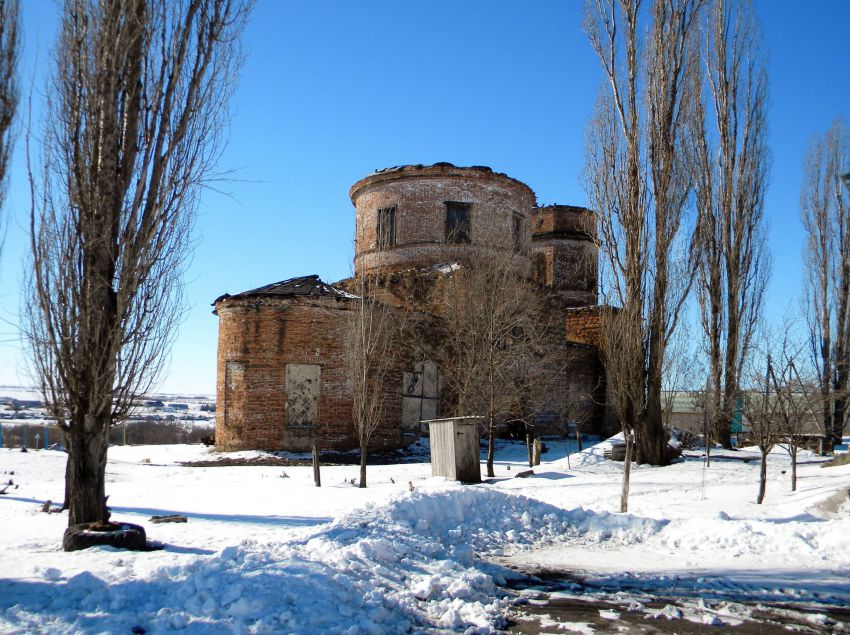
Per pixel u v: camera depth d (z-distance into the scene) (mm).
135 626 5531
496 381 23250
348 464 23516
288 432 24594
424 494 11492
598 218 20953
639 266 20438
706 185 28719
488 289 24094
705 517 12188
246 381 24719
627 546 10633
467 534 10812
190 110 10117
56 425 9711
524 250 33281
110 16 9492
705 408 23188
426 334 27031
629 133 20906
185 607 5934
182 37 10109
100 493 9531
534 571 8945
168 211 9953
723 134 29125
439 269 28500
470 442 18125
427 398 27172
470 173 31953
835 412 25938
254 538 9242
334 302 25234
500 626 6555
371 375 24766
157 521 11617
